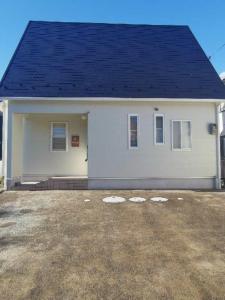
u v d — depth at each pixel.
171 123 13.38
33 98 12.58
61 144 14.81
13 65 13.98
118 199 10.80
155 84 13.76
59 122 14.82
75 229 7.43
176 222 8.09
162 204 10.17
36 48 15.07
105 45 15.75
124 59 15.02
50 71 13.90
